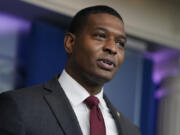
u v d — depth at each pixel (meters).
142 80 5.71
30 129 1.78
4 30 4.57
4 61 4.48
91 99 2.03
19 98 1.89
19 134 1.74
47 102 1.93
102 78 1.98
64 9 4.72
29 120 1.80
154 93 5.94
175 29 5.80
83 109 2.02
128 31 5.32
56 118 1.86
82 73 2.01
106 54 1.98
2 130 1.76
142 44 5.64
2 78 4.43
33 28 4.73
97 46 1.98
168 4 5.80
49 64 4.73
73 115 1.90
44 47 4.72
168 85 6.16
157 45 5.74
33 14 4.75
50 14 4.77
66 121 1.86
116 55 2.01
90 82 2.03
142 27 5.47
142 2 5.54
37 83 4.59
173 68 6.05
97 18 2.06
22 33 4.71
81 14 2.15
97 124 1.96
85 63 1.98
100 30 2.01
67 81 2.08
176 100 6.07
